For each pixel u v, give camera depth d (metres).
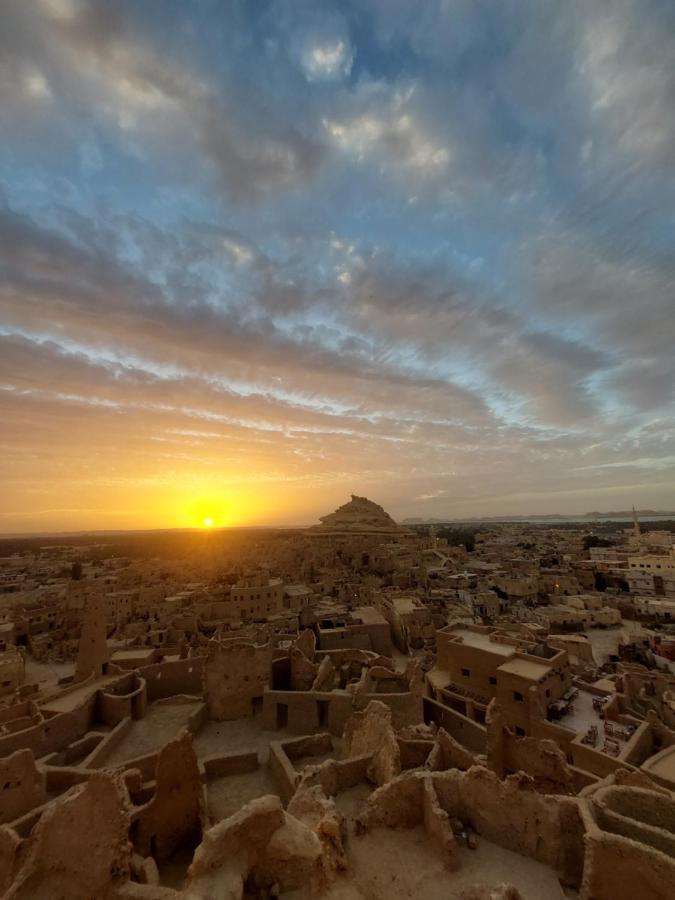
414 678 32.94
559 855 14.29
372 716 23.25
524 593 111.81
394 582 119.62
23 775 21.28
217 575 131.50
